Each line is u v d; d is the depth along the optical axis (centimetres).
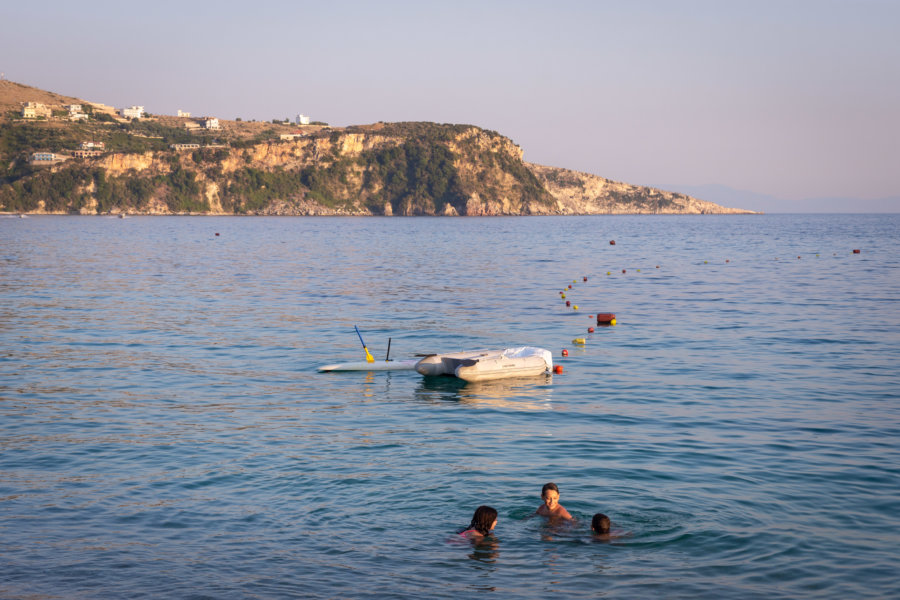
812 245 9962
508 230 16550
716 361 2491
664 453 1504
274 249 9181
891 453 1488
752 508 1195
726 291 4562
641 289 4719
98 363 2484
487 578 955
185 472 1392
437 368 2314
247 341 2916
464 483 1320
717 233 14612
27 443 1583
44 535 1098
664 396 2025
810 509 1190
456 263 6988
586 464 1434
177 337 2998
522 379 2288
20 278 5344
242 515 1177
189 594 914
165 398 2023
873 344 2741
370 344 2867
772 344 2777
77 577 961
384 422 1788
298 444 1584
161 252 8438
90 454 1506
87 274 5722
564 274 5825
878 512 1177
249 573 970
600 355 2634
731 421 1753
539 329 3197
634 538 1081
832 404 1903
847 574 966
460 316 3575
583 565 995
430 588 927
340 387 2191
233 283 5106
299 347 2802
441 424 1767
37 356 2589
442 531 1111
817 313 3569
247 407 1936
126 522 1148
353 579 952
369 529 1119
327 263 6962
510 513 1177
